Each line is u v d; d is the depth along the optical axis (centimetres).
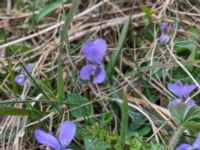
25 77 28
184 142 25
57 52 32
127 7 35
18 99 28
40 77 30
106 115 26
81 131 25
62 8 34
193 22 33
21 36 35
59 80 26
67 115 26
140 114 27
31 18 36
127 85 29
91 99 29
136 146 23
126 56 31
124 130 22
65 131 23
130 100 28
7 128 27
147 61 31
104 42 26
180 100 26
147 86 29
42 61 31
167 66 28
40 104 27
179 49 31
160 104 28
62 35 26
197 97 28
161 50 31
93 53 26
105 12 35
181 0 34
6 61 31
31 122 27
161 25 32
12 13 37
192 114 23
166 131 26
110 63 29
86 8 36
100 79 26
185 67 29
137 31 33
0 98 29
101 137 24
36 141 26
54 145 22
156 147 23
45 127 26
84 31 33
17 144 26
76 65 31
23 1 37
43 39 34
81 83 29
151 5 35
